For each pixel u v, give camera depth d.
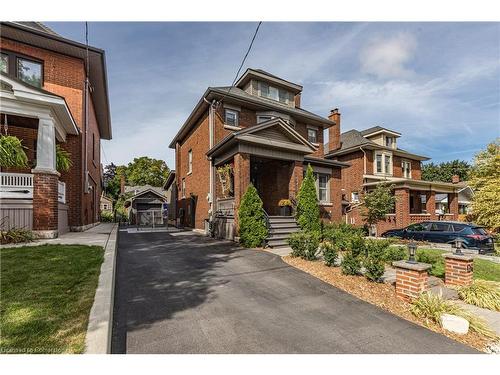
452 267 6.05
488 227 17.11
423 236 12.82
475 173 20.75
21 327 2.85
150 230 16.80
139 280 5.52
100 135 21.64
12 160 7.72
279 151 11.89
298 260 7.33
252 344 3.25
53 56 11.61
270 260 7.43
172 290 4.99
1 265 4.89
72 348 2.56
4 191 7.84
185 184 19.22
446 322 3.89
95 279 4.36
